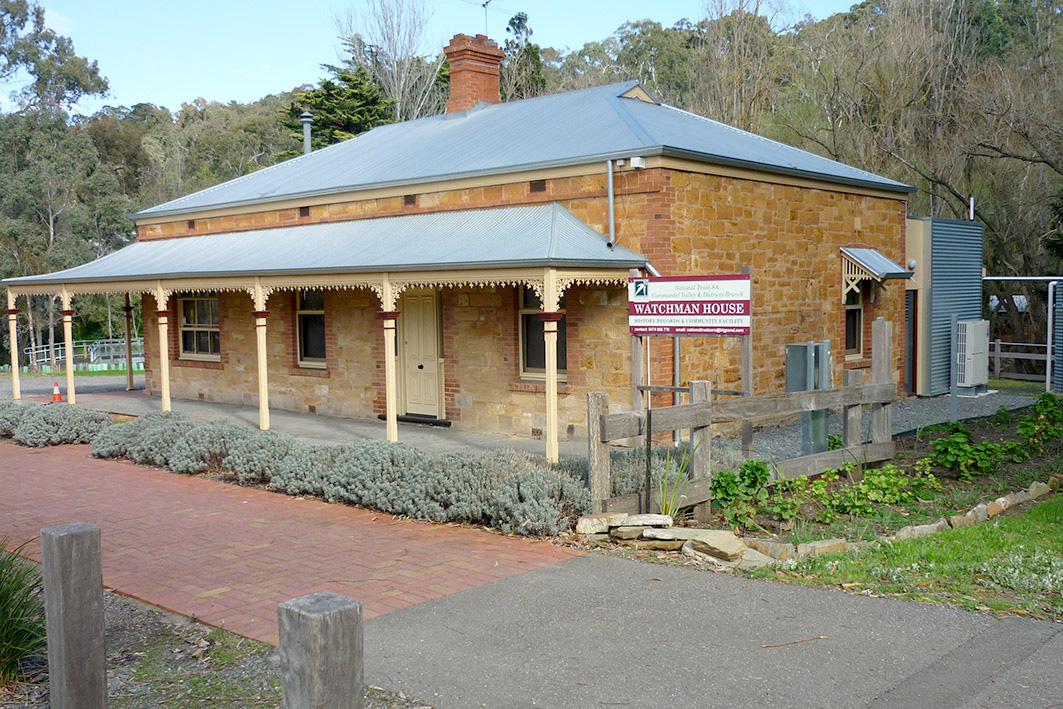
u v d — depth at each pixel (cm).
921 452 1144
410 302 1512
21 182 4128
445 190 1428
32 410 1493
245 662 528
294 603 288
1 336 4088
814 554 714
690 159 1216
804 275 1466
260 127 6538
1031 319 2825
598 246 1174
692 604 604
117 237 4503
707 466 852
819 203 1498
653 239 1188
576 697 462
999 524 794
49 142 4612
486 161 1396
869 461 1044
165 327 1530
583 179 1261
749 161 1300
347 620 285
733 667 495
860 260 1534
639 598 620
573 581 663
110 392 2230
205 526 876
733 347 1330
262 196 1727
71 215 4188
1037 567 648
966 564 667
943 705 441
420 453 981
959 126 2858
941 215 2947
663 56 5384
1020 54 3150
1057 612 568
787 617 573
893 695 453
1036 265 2783
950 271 1858
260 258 1479
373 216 1551
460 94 1888
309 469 1021
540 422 1330
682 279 923
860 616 570
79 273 1738
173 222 1973
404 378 1531
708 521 846
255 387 1809
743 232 1330
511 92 4291
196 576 707
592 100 1578
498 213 1331
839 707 442
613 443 1237
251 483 1082
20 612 516
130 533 855
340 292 1616
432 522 870
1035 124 2686
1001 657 498
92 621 416
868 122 3081
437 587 657
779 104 3528
